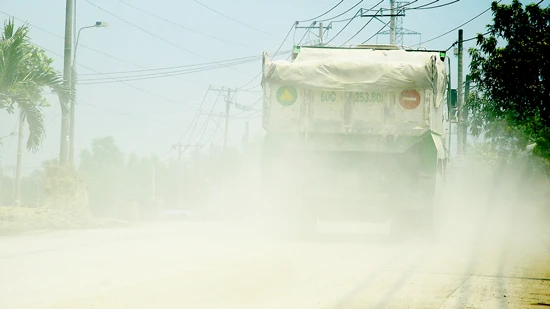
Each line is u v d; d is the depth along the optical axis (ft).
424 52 88.63
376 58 86.94
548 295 44.47
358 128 80.38
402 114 80.12
